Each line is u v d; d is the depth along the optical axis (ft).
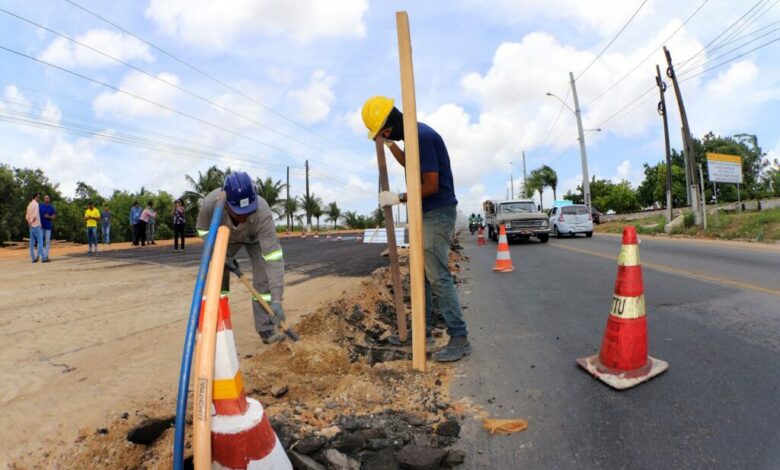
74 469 7.33
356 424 8.46
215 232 6.84
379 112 11.71
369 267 33.88
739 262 29.07
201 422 5.87
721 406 9.00
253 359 12.19
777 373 10.38
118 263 35.88
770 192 150.51
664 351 12.23
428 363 12.15
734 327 14.07
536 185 186.80
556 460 7.57
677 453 7.56
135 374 10.93
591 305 18.56
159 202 131.64
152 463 7.46
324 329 14.62
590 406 9.35
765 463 7.17
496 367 11.80
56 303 19.01
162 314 17.03
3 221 92.43
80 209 113.70
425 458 7.29
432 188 11.39
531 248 50.65
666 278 23.84
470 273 31.01
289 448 7.54
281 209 149.38
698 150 158.81
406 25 10.79
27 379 10.61
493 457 7.74
